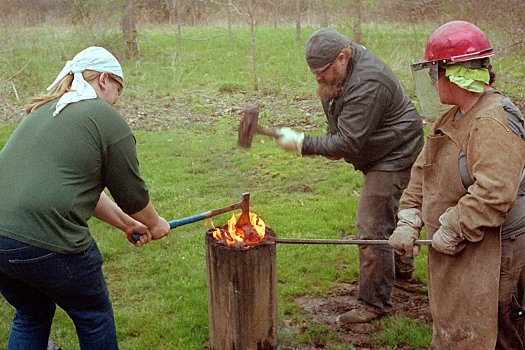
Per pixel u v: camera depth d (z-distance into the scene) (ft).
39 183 8.41
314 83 40.29
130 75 45.91
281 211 19.42
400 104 11.81
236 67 47.62
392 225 12.41
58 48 49.98
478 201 7.92
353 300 13.85
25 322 10.00
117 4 52.13
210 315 11.43
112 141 8.77
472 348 8.62
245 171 24.14
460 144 8.41
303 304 13.75
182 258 16.12
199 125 32.07
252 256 10.70
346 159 12.73
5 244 8.44
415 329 12.26
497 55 34.94
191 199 20.99
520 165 7.87
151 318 13.11
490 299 8.34
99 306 9.52
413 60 38.81
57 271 8.66
